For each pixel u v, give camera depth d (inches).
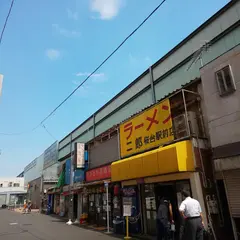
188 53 462.3
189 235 272.4
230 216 319.9
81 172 761.6
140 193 490.0
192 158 359.6
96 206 675.4
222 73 337.1
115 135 614.9
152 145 451.2
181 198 391.5
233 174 314.7
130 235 456.1
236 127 311.9
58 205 1120.2
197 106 400.8
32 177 1899.6
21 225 682.8
